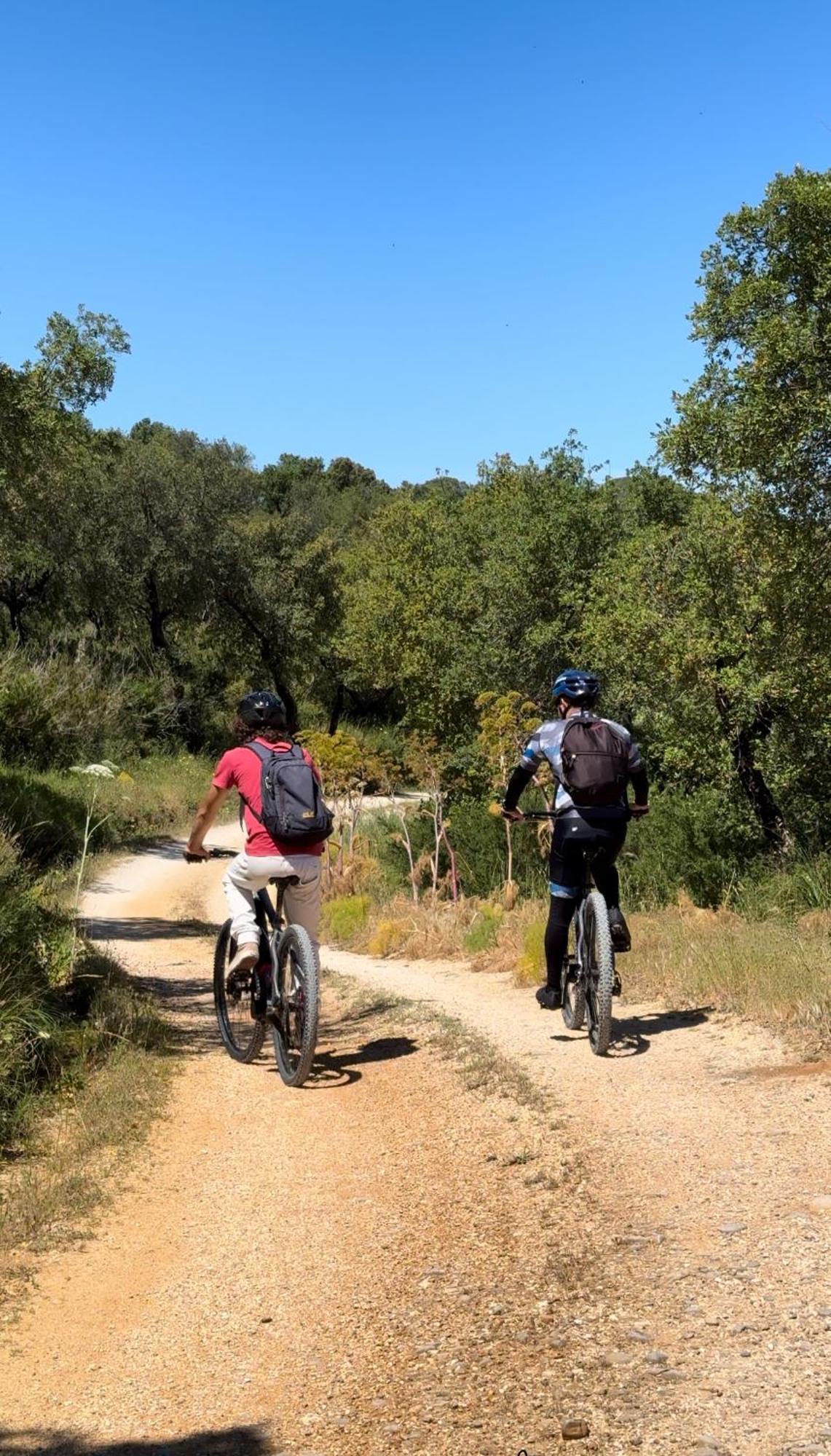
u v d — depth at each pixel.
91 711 39.75
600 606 17.83
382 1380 2.74
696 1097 4.65
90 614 52.88
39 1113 5.61
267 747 5.85
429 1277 3.33
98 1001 7.72
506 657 32.03
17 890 8.22
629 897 16.14
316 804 5.75
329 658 61.56
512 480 46.94
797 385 13.12
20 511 27.64
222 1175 4.64
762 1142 3.98
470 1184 4.08
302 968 5.73
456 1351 2.81
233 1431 2.62
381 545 54.25
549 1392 2.50
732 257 13.72
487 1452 2.31
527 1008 7.54
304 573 56.84
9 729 35.41
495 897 13.59
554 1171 4.02
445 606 36.31
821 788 16.45
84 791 34.09
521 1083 5.16
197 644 60.22
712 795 17.20
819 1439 2.13
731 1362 2.48
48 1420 2.78
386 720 69.62
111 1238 4.04
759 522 14.01
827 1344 2.49
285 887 5.86
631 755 5.76
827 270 12.95
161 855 30.61
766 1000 6.03
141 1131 5.29
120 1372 3.03
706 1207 3.45
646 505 36.34
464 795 22.56
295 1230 3.93
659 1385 2.44
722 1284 2.88
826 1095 4.43
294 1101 5.61
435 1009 7.49
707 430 13.97
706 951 7.39
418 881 16.89
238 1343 3.12
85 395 23.64
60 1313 3.43
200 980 11.53
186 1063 6.71
